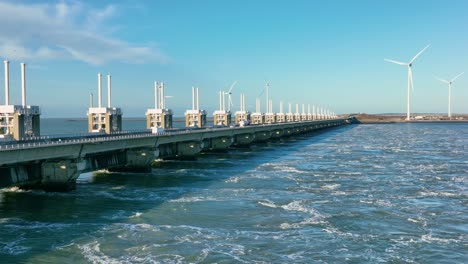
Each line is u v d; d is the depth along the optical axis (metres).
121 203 59.25
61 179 66.50
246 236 44.38
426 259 38.66
